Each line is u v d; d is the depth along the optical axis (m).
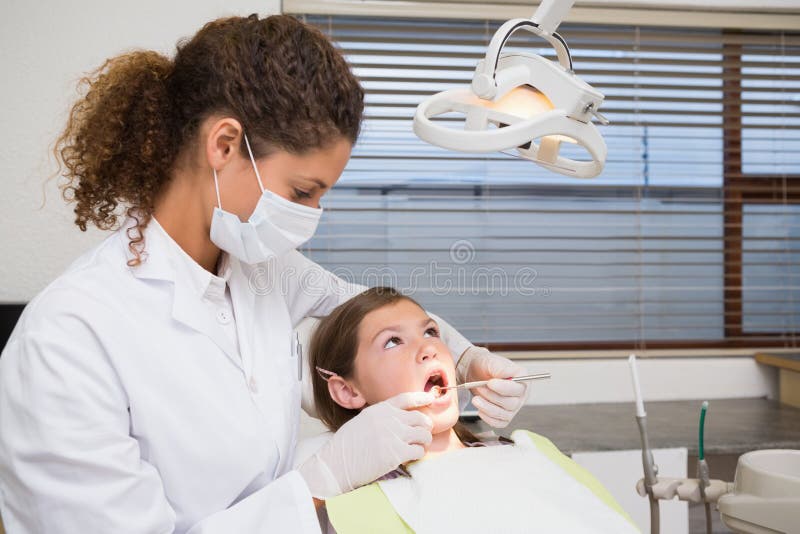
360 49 2.10
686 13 2.16
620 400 2.17
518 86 0.95
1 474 0.83
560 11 0.96
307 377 1.32
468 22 2.15
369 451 1.01
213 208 0.91
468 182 2.19
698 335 2.28
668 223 2.26
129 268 0.94
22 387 0.80
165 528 0.83
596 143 0.94
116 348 0.86
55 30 1.82
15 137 1.81
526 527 0.96
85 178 0.93
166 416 0.88
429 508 0.99
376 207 2.16
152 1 1.86
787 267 2.30
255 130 0.86
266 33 0.89
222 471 0.91
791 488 1.01
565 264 2.22
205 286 0.98
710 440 1.69
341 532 0.94
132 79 0.92
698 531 2.15
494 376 1.22
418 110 0.92
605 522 1.01
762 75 2.23
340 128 0.88
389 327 1.22
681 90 2.22
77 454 0.78
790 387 2.12
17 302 1.76
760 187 2.27
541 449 1.21
